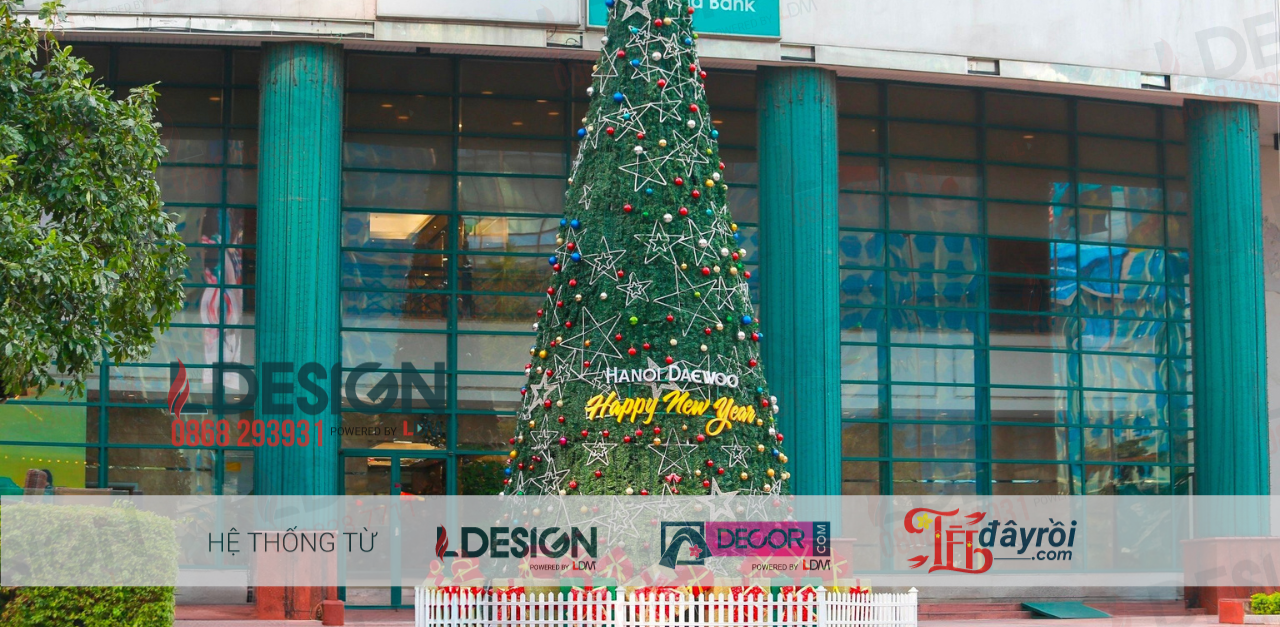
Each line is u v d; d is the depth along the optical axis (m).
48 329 11.79
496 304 22.27
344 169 21.94
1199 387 22.78
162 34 19.39
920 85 24.25
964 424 23.78
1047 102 24.92
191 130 21.70
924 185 24.16
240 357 21.31
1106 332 24.80
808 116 20.80
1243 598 21.75
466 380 21.94
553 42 20.17
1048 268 24.61
